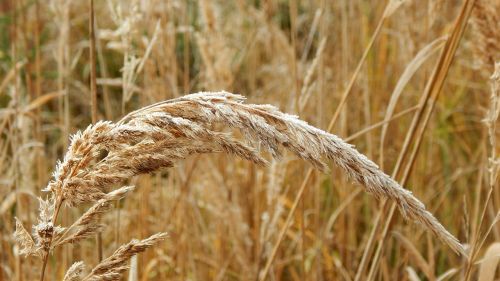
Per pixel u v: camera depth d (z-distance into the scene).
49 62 5.06
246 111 1.22
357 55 3.91
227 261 3.08
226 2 5.03
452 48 2.10
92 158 1.28
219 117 1.20
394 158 3.58
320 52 2.85
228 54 3.18
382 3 3.71
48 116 4.38
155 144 1.26
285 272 3.52
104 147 1.27
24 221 2.99
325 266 3.40
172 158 1.28
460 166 3.87
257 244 3.10
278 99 4.35
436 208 3.53
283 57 4.01
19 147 3.03
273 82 4.55
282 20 5.52
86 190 1.28
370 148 3.24
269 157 3.61
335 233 3.61
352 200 3.35
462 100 4.41
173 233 3.23
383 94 3.77
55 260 2.88
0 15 4.32
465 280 1.93
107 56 5.17
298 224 3.50
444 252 3.34
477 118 3.97
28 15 4.61
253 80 4.13
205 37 3.16
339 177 3.63
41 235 1.29
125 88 2.37
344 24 3.42
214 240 3.49
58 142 4.33
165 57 3.17
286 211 3.68
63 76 3.26
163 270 2.93
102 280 1.33
